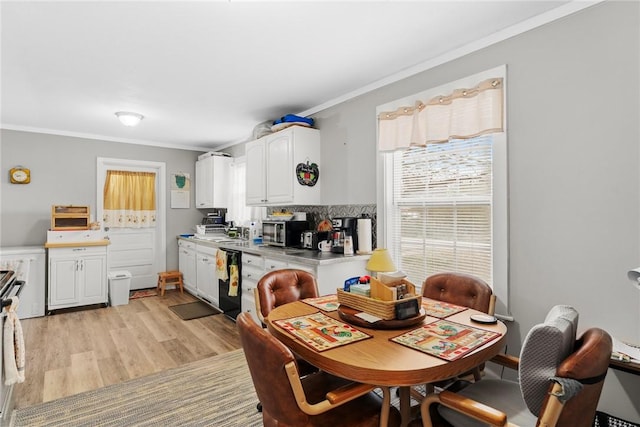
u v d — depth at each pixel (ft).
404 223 9.81
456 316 5.91
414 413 5.43
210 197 18.17
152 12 6.58
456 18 6.89
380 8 6.54
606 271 5.99
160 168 18.72
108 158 17.08
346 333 5.12
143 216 18.34
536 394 3.76
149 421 6.78
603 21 6.00
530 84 6.96
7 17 6.70
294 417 4.09
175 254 19.20
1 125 14.55
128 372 8.86
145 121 14.28
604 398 5.97
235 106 12.37
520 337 7.15
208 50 8.16
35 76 9.59
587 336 4.03
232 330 12.09
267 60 8.74
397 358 4.25
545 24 6.72
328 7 6.48
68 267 14.12
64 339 11.16
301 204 11.93
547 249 6.74
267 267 11.18
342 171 11.48
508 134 7.32
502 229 7.39
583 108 6.24
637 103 5.66
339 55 8.48
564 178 6.50
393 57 8.62
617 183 5.87
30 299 13.48
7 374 5.78
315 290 7.93
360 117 10.78
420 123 8.90
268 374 4.09
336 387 5.19
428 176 9.16
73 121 14.21
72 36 7.46
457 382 5.49
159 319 13.29
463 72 8.12
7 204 14.73
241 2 6.30
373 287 5.84
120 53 8.27
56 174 15.76
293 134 11.81
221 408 7.25
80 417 6.89
